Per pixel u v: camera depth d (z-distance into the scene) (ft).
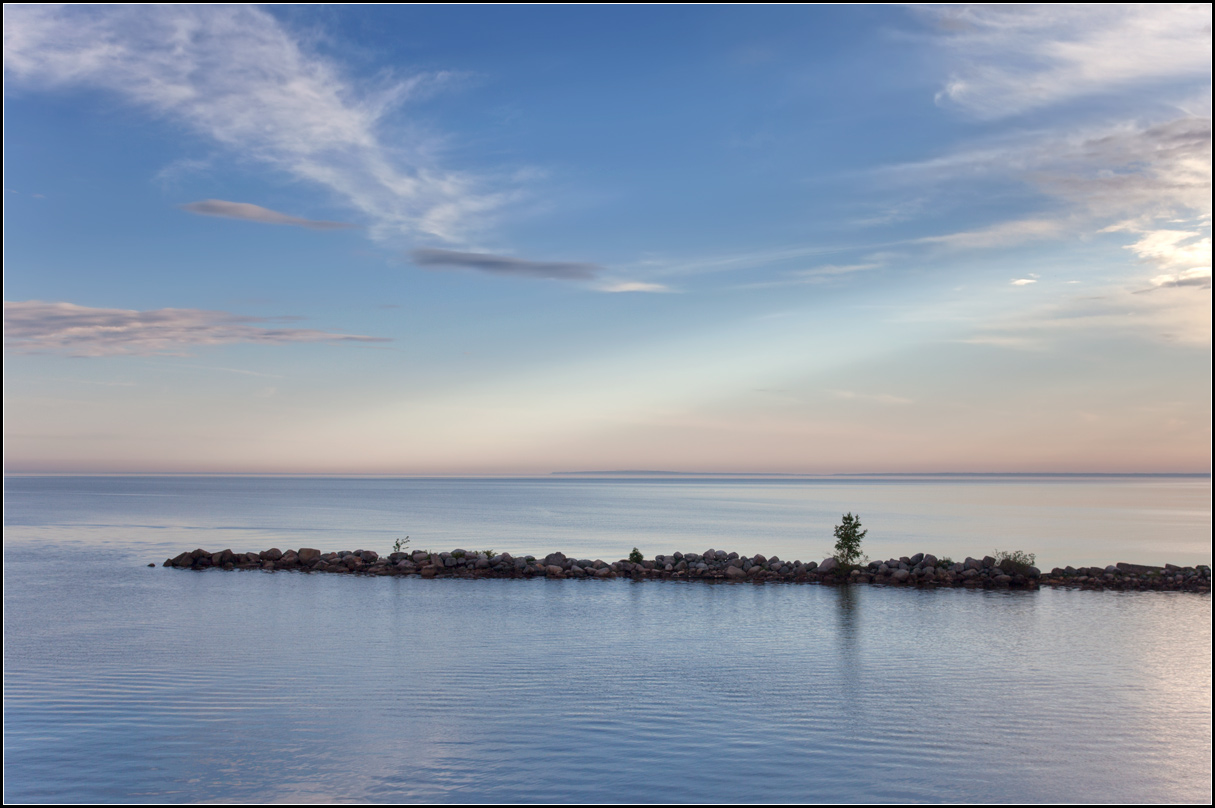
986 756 42.37
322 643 66.28
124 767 40.65
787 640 68.28
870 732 45.78
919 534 206.39
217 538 174.60
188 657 61.21
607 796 37.78
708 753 42.75
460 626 73.46
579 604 85.56
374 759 41.81
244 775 39.86
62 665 58.75
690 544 173.68
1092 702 51.03
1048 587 96.58
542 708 49.73
